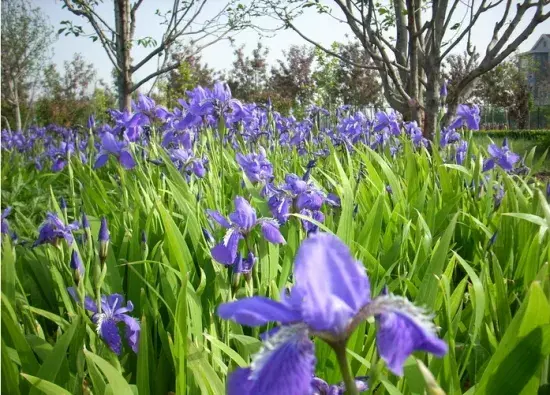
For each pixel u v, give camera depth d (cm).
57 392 232
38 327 331
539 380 232
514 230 467
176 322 257
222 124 617
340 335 150
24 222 696
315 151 935
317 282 148
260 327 346
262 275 348
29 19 2552
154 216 475
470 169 673
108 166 902
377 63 1131
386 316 151
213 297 371
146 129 765
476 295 277
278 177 648
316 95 3169
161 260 404
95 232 477
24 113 3192
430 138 955
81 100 3684
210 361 282
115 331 293
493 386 221
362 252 367
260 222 335
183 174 563
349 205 388
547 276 268
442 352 144
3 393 255
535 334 213
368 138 972
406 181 631
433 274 292
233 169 691
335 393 204
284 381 148
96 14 1191
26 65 2655
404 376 247
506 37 911
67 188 878
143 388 258
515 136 3344
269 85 3781
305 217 371
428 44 1023
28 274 434
